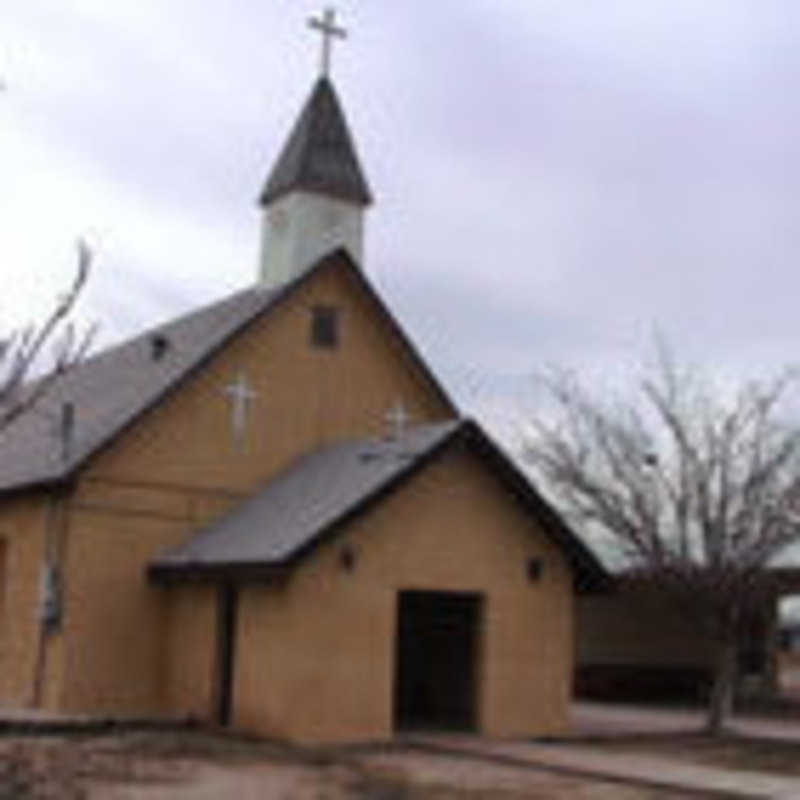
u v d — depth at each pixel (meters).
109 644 23.34
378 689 21.16
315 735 20.52
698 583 24.34
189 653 22.92
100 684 23.17
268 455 25.14
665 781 17.55
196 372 24.50
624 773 18.16
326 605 20.86
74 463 23.16
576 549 23.11
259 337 25.30
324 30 28.48
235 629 21.94
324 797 15.47
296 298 25.75
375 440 24.61
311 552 20.69
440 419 26.92
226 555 21.89
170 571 23.16
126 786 15.59
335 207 27.25
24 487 24.00
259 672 21.05
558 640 22.95
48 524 23.58
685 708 30.25
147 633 23.67
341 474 23.08
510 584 22.61
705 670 32.53
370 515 21.39
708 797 16.67
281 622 20.67
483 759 19.53
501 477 22.59
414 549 21.75
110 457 23.66
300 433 25.53
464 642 23.47
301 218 27.00
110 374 28.83
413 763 18.92
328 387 25.94
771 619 32.97
